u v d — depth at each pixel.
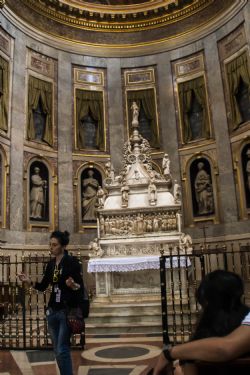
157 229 10.14
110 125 17.67
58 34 17.50
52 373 5.18
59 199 15.93
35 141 15.68
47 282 4.43
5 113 14.52
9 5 15.20
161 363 2.09
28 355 6.33
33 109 15.95
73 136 16.92
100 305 9.00
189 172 16.53
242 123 15.21
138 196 10.70
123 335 7.84
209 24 16.95
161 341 7.12
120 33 18.77
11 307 9.60
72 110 17.20
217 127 16.03
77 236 15.95
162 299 6.45
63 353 3.98
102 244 10.12
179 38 17.88
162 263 6.54
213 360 1.90
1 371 5.34
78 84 17.62
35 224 14.95
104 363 5.66
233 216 14.93
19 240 14.15
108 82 18.14
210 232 15.37
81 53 17.98
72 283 4.05
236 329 1.96
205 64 16.91
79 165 16.77
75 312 4.14
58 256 4.45
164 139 17.28
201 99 16.77
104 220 10.41
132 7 18.42
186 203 16.30
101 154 17.28
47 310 4.29
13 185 14.38
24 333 6.87
